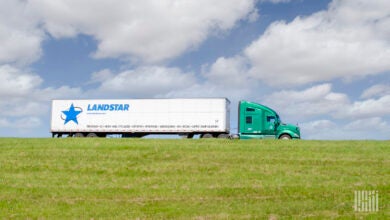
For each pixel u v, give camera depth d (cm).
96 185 2158
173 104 4856
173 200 1841
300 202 1741
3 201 1822
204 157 2827
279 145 3291
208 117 4772
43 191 2019
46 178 2317
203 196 1912
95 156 2891
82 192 2005
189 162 2698
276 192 1952
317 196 1852
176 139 3828
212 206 1706
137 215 1577
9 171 2488
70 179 2297
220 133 4822
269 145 3291
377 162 2633
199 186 2102
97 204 1778
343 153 2934
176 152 2984
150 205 1747
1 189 2048
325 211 1566
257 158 2784
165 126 4856
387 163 2600
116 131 4969
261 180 2212
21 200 1850
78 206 1744
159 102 4891
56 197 1912
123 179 2302
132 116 4941
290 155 2872
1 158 2827
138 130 4919
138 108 4934
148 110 4909
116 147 3206
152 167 2570
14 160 2770
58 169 2541
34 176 2364
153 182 2217
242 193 1948
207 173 2412
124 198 1894
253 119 4297
